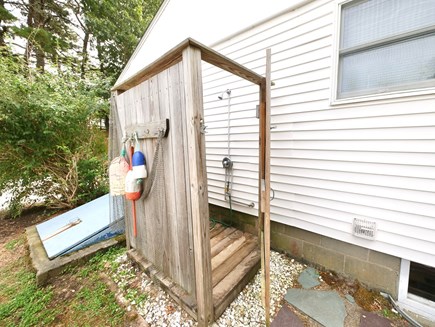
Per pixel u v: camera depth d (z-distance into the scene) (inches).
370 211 72.3
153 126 64.3
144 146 73.2
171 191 64.0
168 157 62.4
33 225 135.4
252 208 112.0
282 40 87.7
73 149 160.9
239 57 105.0
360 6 67.2
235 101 111.9
